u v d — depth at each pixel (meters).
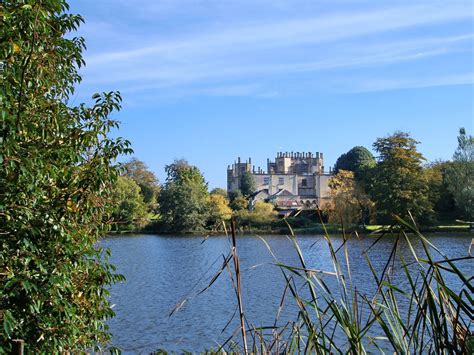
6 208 5.87
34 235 5.96
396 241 3.29
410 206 59.62
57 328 6.32
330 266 29.91
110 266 7.47
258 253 42.19
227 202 81.75
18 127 5.67
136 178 96.75
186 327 17.14
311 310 10.30
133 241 59.47
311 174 112.81
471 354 2.88
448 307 3.11
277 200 100.12
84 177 6.71
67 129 6.99
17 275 5.84
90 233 7.38
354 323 3.40
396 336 3.27
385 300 3.43
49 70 6.82
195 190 74.75
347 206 57.91
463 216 62.41
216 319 18.20
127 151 7.11
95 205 6.91
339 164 115.19
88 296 7.01
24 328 6.09
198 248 49.38
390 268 3.62
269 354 4.11
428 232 57.47
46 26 6.35
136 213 69.69
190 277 29.56
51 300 6.11
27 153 6.04
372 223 61.56
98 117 7.16
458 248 38.50
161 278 29.39
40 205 6.35
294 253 40.91
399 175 60.31
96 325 7.32
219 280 27.33
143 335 16.08
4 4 6.03
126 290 25.12
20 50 6.02
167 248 49.97
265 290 23.48
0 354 5.38
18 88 6.05
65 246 6.41
